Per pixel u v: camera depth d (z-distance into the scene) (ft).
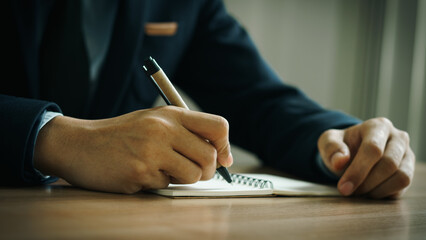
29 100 1.84
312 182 2.79
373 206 1.89
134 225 1.13
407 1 8.44
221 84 4.17
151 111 1.78
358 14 8.13
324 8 7.75
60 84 3.32
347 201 2.02
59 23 3.29
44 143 1.77
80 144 1.75
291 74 7.49
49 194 1.62
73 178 1.77
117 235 1.00
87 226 1.08
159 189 1.77
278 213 1.51
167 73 4.11
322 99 7.88
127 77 3.45
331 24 7.85
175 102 1.87
